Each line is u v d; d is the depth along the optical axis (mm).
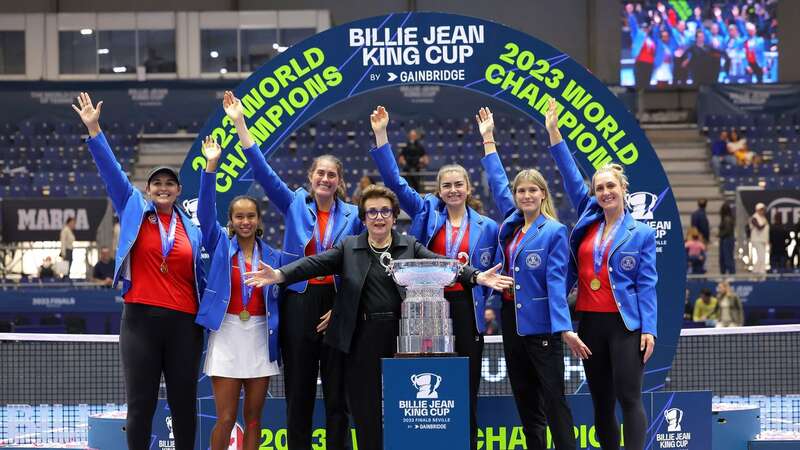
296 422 7340
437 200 7727
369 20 8617
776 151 26359
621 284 7051
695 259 19672
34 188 24406
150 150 26453
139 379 6781
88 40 27172
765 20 27281
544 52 8570
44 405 13414
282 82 8633
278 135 8625
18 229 18734
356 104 27188
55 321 17406
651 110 27531
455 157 25797
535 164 25719
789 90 27109
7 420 12266
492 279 6711
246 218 7258
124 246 6793
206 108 26984
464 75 8609
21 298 17406
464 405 6414
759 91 27188
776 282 18250
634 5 27594
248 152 7582
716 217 24391
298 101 8633
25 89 26906
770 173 25594
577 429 8109
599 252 7145
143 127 26812
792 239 19297
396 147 26172
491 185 7930
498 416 8047
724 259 19938
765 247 19281
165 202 6930
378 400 6879
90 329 17438
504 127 26953
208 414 8148
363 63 8617
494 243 7562
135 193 7023
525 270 7238
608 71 27703
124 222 6883
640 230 7152
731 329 9547
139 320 6812
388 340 6887
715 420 8711
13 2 28234
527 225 7383
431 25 8602
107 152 6961
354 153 26000
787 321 18172
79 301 17438
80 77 27141
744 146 26047
